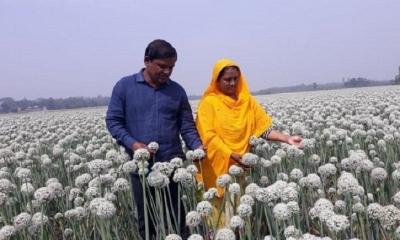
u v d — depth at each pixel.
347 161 4.18
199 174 4.87
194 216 3.38
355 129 7.50
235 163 4.73
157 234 3.81
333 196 5.14
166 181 3.69
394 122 7.70
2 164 6.96
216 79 4.91
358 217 3.56
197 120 4.93
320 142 7.00
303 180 4.08
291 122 9.65
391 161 5.66
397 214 3.06
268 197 3.32
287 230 3.02
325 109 13.05
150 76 4.39
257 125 5.08
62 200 5.25
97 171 4.18
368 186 4.36
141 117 4.42
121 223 4.75
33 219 3.76
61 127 14.45
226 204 4.39
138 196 4.46
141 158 3.69
